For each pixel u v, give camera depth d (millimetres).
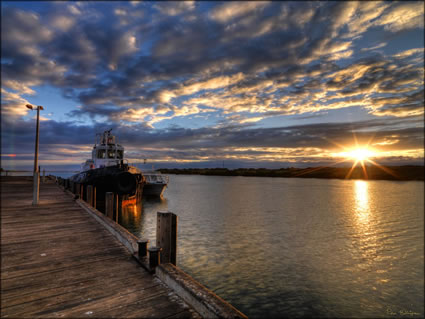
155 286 3844
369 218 33688
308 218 31328
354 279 13477
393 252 18875
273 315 9391
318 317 9477
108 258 5148
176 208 32875
